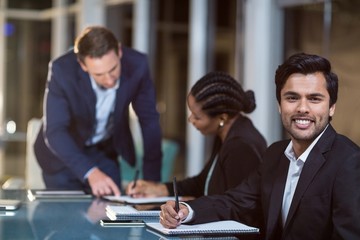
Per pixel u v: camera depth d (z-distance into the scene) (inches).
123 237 101.9
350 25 243.0
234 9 286.8
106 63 158.4
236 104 134.0
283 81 100.8
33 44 455.8
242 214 115.6
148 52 346.0
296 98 99.8
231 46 288.8
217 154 143.6
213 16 301.3
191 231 104.3
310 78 98.9
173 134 330.6
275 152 110.6
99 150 177.6
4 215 122.1
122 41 366.6
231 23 288.8
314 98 99.2
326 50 251.4
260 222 116.2
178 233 104.0
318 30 254.4
